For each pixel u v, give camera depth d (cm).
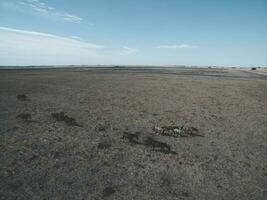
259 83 5156
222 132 1616
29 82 3634
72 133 1398
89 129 1494
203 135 1535
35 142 1229
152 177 990
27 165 1003
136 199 841
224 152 1288
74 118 1703
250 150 1334
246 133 1620
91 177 955
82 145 1243
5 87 2945
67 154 1130
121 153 1188
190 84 4344
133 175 995
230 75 8294
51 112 1811
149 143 1316
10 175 922
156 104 2369
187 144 1370
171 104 2409
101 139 1344
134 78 5259
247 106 2517
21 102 2086
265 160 1213
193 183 966
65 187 877
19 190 838
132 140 1346
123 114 1911
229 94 3297
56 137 1317
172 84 4216
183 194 888
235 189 940
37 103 2097
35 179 911
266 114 2191
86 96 2589
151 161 1127
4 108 1834
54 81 3931
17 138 1258
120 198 840
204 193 902
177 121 1808
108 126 1585
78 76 5312
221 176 1033
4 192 820
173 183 957
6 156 1059
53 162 1047
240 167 1125
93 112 1914
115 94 2830
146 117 1866
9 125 1441
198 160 1173
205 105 2448
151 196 863
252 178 1030
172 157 1184
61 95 2567
